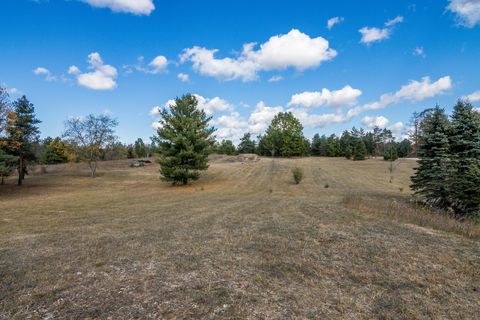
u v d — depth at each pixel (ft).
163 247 22.84
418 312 13.34
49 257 20.56
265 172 137.69
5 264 19.13
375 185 102.53
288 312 13.15
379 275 17.40
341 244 23.43
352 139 242.17
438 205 52.47
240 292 15.01
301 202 50.93
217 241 24.54
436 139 53.36
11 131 94.58
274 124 234.79
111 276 17.04
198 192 89.66
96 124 132.16
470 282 16.62
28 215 43.93
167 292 14.97
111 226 32.12
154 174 143.33
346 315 12.98
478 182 44.91
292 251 21.68
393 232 27.35
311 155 266.36
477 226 31.09
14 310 13.25
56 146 179.93
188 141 95.91
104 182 120.98
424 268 18.52
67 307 13.50
